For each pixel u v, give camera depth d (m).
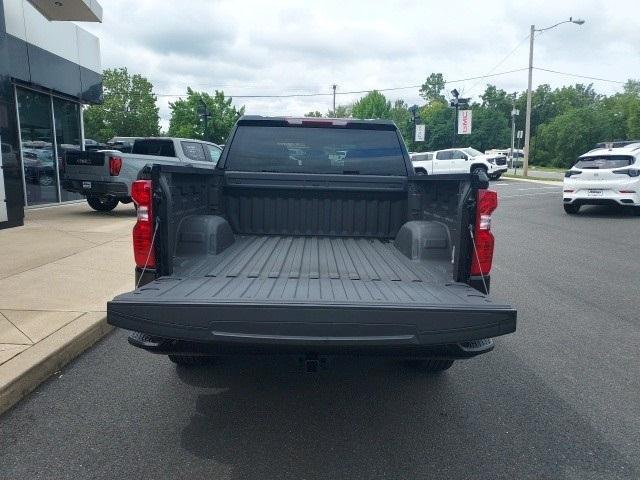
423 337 2.80
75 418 3.54
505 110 107.50
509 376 4.34
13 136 10.91
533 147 88.38
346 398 3.92
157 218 3.46
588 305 6.47
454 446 3.26
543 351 4.91
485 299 3.02
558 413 3.71
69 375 4.24
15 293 6.03
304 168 5.13
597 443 3.32
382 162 5.14
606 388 4.13
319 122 5.00
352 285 3.36
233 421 3.54
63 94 15.27
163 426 3.46
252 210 5.08
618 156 14.84
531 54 36.00
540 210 17.39
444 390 4.07
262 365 4.50
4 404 3.62
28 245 9.00
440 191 4.21
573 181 15.34
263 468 3.00
